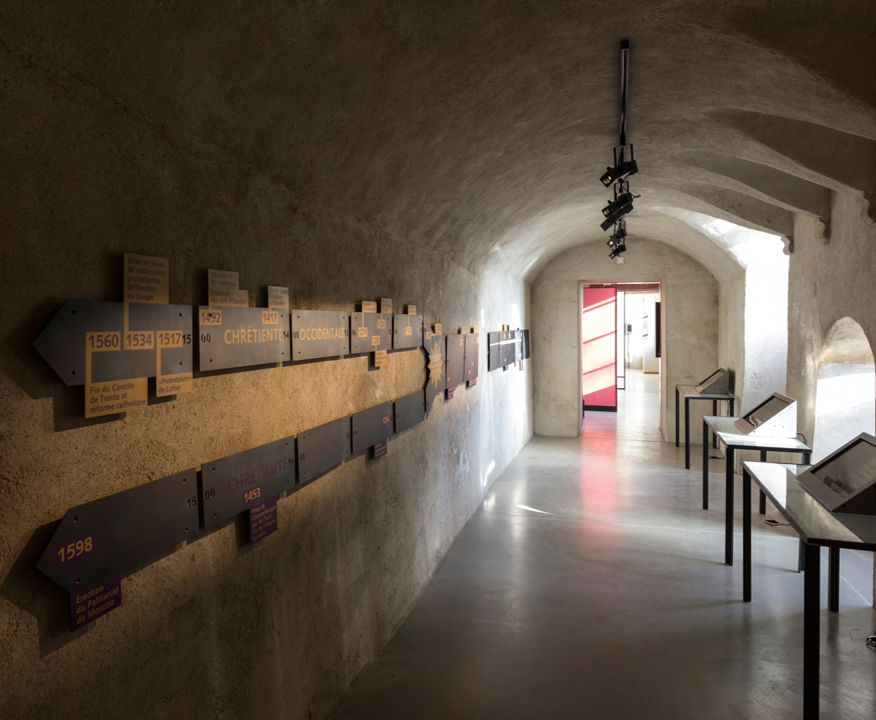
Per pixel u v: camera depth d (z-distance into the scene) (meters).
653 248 9.67
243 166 2.21
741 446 4.79
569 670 3.33
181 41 1.68
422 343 4.26
